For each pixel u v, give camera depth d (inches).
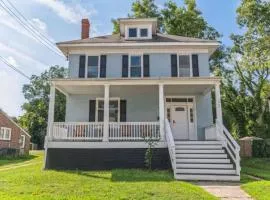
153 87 685.9
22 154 1323.8
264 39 1048.2
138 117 756.0
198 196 338.6
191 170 506.6
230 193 377.7
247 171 626.5
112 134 620.7
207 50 784.3
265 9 1016.2
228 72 1395.2
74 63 776.9
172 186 390.6
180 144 596.4
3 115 1387.8
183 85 655.1
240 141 1047.6
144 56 782.5
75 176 478.6
